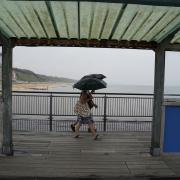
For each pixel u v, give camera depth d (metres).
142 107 10.12
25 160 6.66
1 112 6.87
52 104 9.95
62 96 9.93
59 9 4.79
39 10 4.84
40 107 9.99
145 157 7.03
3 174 5.80
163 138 7.12
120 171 6.08
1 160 6.62
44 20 5.47
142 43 7.09
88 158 6.90
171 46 6.88
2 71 6.76
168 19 5.20
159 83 6.98
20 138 8.66
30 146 7.82
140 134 9.48
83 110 8.70
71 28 6.08
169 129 7.14
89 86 8.75
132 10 4.75
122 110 10.06
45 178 5.63
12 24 5.75
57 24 5.76
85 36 6.89
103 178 5.69
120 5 4.50
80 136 9.09
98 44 7.23
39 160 6.68
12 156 6.92
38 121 10.13
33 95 9.98
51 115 9.91
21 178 5.61
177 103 7.09
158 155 7.12
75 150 7.54
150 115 10.12
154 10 4.70
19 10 4.84
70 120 10.12
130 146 8.00
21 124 10.12
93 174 5.89
